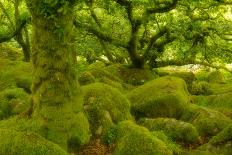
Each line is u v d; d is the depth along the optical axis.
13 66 21.14
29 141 10.19
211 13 24.00
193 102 18.33
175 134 13.06
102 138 12.12
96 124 12.52
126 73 24.23
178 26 22.12
